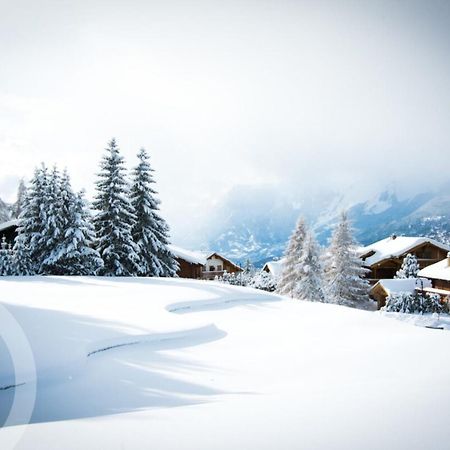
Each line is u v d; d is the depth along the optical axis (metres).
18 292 13.79
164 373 6.59
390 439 2.13
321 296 33.50
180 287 18.38
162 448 2.19
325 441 2.16
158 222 30.73
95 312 10.78
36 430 2.59
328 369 6.55
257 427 2.48
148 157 31.25
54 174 26.62
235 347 9.07
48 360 6.34
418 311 25.48
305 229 39.34
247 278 45.97
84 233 26.39
